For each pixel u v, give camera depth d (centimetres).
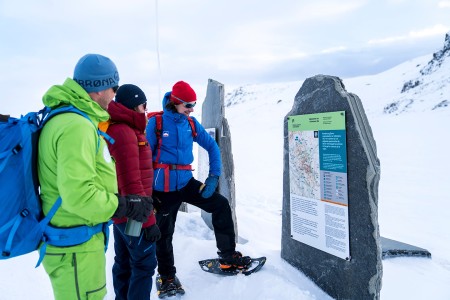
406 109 6712
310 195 332
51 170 165
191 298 300
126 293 266
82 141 159
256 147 2564
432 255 472
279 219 658
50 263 170
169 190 311
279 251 405
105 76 189
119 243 262
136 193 214
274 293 293
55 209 166
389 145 1931
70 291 171
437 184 967
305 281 334
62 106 170
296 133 347
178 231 488
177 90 311
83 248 172
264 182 1145
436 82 7919
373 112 7700
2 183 152
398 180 1045
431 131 2608
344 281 297
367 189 273
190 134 328
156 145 316
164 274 308
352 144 284
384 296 333
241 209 759
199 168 608
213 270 338
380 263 271
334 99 299
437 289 346
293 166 354
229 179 453
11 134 156
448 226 616
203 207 328
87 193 158
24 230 158
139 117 230
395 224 638
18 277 343
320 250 323
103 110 184
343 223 296
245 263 336
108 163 186
